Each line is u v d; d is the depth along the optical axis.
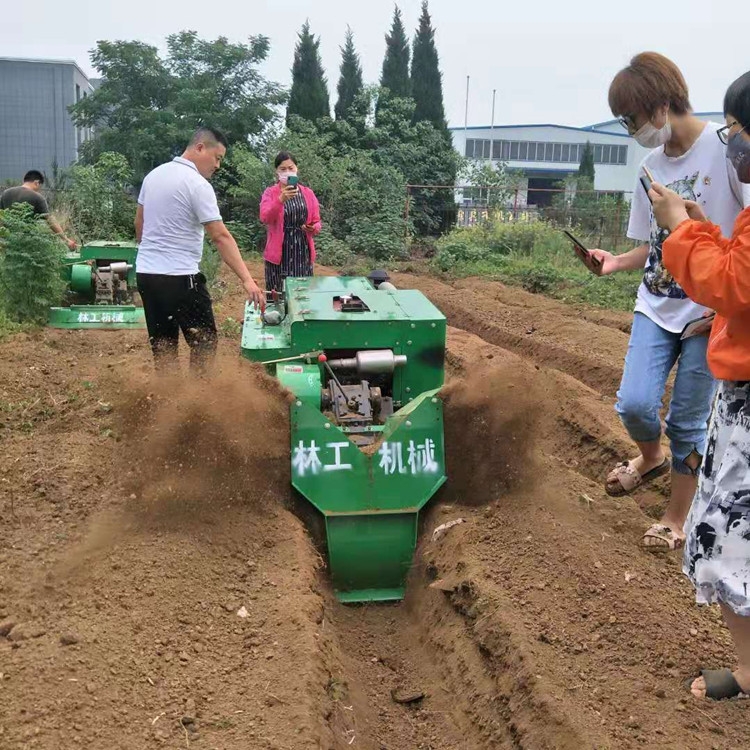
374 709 4.05
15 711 3.27
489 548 4.89
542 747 3.42
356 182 24.06
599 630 4.07
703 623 4.12
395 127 29.20
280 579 4.50
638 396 4.50
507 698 3.77
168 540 4.79
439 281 18.52
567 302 15.12
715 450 3.26
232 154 25.78
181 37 27.84
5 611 4.02
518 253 21.61
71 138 39.56
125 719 3.31
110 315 11.06
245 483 5.22
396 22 34.22
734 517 3.13
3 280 10.87
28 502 5.34
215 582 4.45
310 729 3.27
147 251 6.61
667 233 4.38
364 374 5.82
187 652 3.81
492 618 4.20
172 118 26.70
